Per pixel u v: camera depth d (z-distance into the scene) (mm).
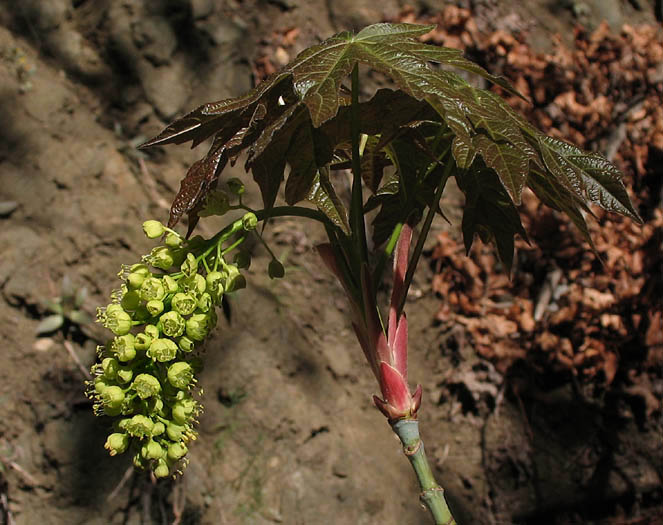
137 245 3490
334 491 3316
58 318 3242
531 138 1243
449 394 3779
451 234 4000
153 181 3680
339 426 3469
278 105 1163
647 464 3873
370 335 1206
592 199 1232
